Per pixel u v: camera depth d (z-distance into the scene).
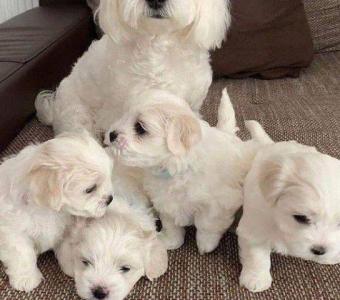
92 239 1.16
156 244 1.22
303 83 2.29
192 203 1.27
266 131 1.78
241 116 1.91
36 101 1.78
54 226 1.20
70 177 1.11
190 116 1.22
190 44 1.62
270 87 2.26
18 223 1.16
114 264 1.14
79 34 2.19
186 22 1.51
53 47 1.89
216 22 1.62
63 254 1.19
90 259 1.14
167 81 1.62
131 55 1.62
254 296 1.11
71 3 2.52
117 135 1.21
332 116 1.89
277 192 1.03
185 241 1.34
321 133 1.74
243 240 1.17
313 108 1.98
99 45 1.79
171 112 1.21
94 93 1.81
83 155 1.15
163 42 1.58
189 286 1.14
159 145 1.19
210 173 1.27
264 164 1.11
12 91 1.57
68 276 1.18
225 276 1.18
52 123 1.82
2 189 1.19
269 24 2.29
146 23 1.51
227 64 2.32
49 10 2.38
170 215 1.31
